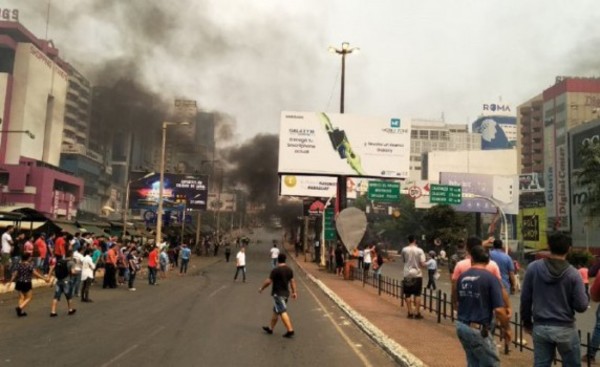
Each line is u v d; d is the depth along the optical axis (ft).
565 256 16.94
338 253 101.55
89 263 53.57
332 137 107.04
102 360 26.37
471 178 145.07
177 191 182.50
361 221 80.48
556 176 263.90
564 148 261.03
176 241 179.42
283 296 35.45
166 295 61.46
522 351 29.17
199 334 34.81
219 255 204.64
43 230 94.22
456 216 184.75
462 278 17.92
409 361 25.77
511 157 264.11
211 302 54.80
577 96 289.94
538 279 16.89
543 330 16.49
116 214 236.43
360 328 38.14
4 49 232.53
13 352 28.02
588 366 24.41
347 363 27.27
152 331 35.60
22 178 204.64
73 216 234.99
